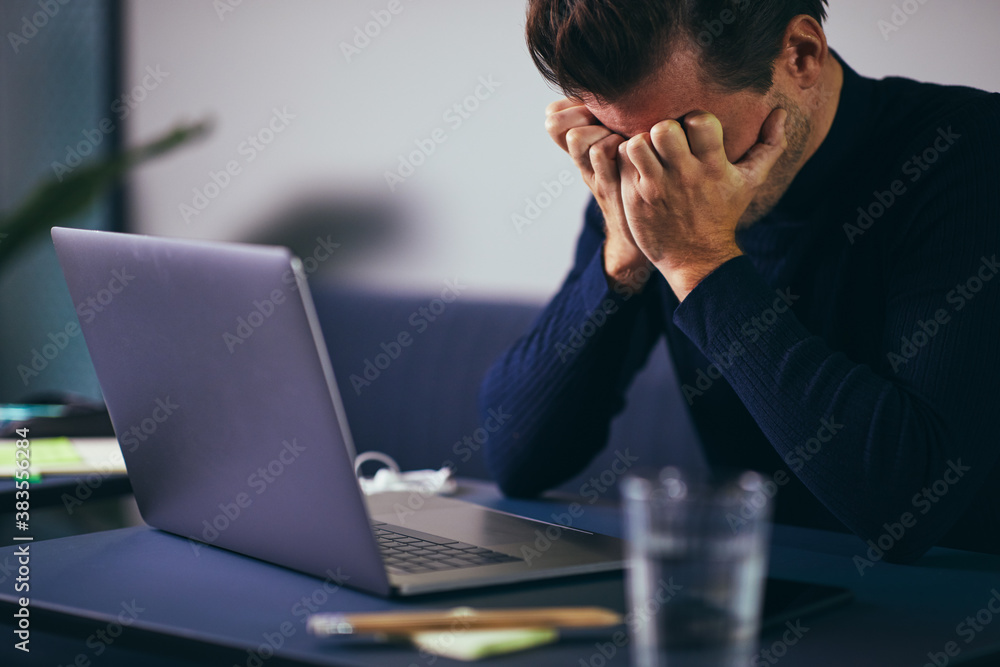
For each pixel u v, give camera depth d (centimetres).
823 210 111
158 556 81
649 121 95
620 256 116
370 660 56
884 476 88
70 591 71
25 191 303
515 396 121
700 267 98
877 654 58
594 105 96
